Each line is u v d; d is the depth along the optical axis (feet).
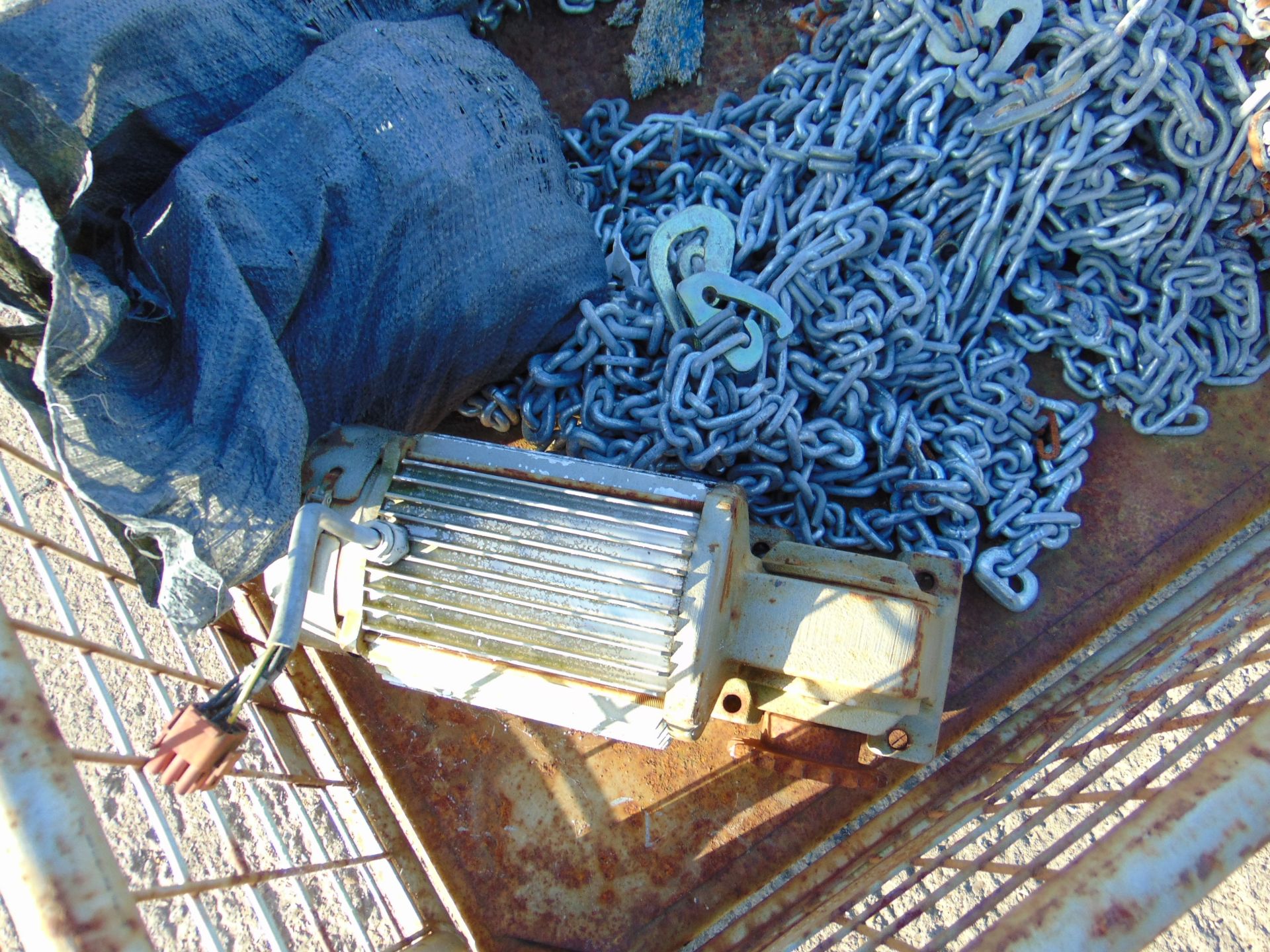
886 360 7.67
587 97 9.02
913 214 7.86
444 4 7.82
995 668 7.58
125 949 3.71
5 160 4.84
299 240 6.03
